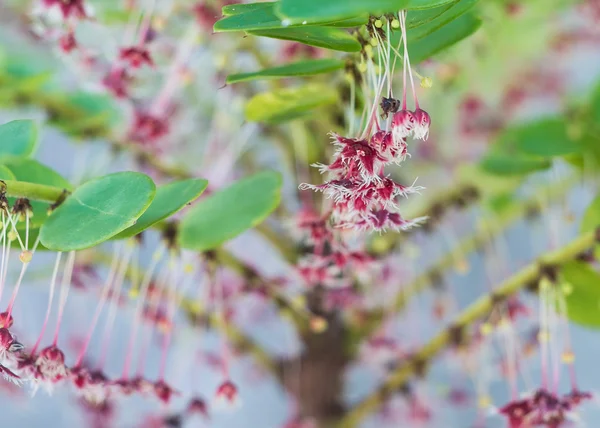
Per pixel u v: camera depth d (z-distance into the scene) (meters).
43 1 0.36
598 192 0.37
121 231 0.30
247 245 0.43
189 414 0.41
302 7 0.27
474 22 0.32
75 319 0.45
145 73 0.38
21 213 0.31
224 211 0.33
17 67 0.39
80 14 0.36
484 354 0.40
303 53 0.37
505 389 0.54
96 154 0.44
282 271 0.42
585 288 0.35
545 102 0.50
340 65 0.31
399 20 0.30
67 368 0.32
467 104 0.45
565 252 0.35
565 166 0.41
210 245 0.33
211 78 0.40
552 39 0.45
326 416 0.41
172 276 0.36
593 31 0.45
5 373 0.31
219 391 0.36
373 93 0.32
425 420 0.42
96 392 0.33
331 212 0.34
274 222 0.40
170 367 0.50
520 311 0.37
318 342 0.41
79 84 0.39
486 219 0.42
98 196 0.30
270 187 0.33
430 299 0.44
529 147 0.38
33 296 0.45
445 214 0.41
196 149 0.44
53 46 0.38
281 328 0.49
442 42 0.32
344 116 0.35
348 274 0.38
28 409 0.46
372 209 0.31
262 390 0.62
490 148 0.41
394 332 0.42
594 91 0.39
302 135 0.39
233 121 0.41
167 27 0.39
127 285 0.40
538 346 0.39
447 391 0.43
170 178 0.39
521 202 0.42
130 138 0.39
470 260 0.60
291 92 0.33
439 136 0.45
